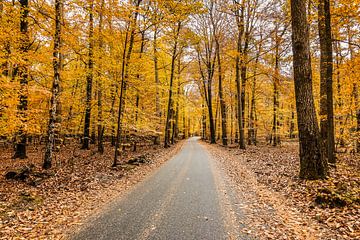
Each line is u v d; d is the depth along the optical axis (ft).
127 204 21.58
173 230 16.01
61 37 35.09
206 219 17.78
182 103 109.70
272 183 27.43
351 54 48.32
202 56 100.07
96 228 16.63
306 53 26.63
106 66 46.47
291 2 27.32
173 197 23.29
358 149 53.62
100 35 42.88
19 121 27.63
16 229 16.76
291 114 87.56
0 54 26.43
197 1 41.93
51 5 35.50
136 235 15.43
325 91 37.50
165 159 52.49
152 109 79.36
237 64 68.69
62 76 46.85
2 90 25.61
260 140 125.90
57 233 16.07
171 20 38.60
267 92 84.74
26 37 32.09
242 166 40.16
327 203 18.92
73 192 26.08
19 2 31.91
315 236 14.62
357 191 20.74
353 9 31.71
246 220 17.49
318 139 26.53
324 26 35.68
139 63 47.42
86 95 55.57
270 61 68.49
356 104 40.65
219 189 25.96
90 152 59.36
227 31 82.79
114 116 52.19
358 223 15.39
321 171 26.07
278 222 16.93
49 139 36.58
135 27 38.06
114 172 36.78
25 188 27.48
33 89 28.76
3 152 63.62
